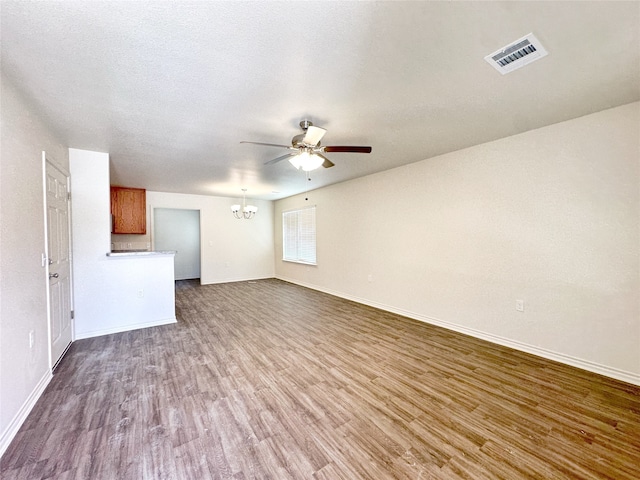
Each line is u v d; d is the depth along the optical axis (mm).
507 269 3117
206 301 5352
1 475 1446
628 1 1306
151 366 2697
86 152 3436
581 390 2254
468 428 1827
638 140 2299
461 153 3512
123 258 3697
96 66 1772
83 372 2572
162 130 2818
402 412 1990
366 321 4090
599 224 2498
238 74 1888
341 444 1688
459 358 2852
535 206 2885
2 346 1671
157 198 6531
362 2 1301
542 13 1378
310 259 6602
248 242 7781
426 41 1573
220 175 4828
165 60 1725
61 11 1325
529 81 1992
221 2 1283
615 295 2430
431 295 3945
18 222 1943
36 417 1917
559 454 1609
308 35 1517
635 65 1801
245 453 1613
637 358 2336
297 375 2521
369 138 3100
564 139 2674
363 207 5051
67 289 3141
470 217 3443
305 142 2463
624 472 1485
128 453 1604
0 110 1750
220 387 2320
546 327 2836
